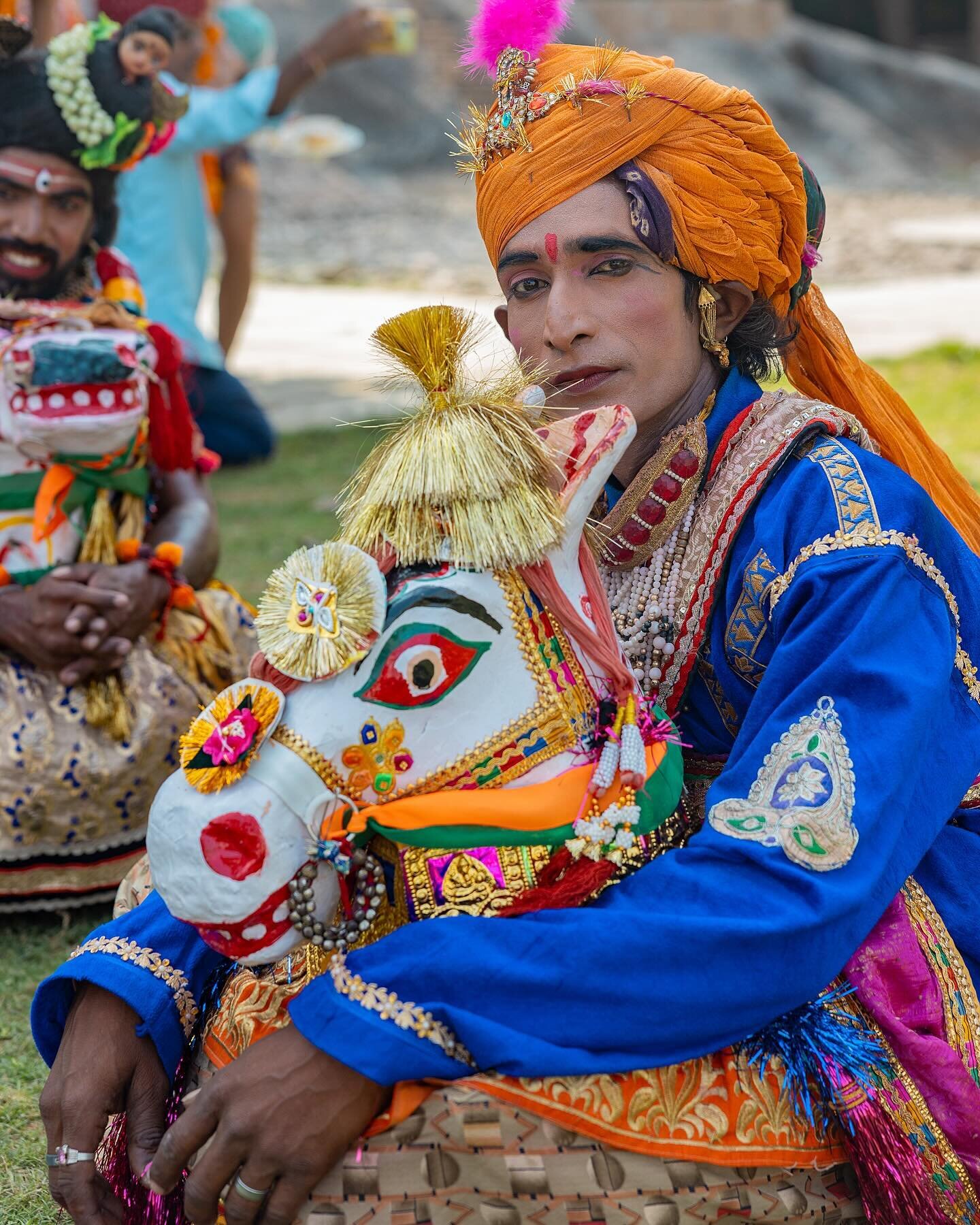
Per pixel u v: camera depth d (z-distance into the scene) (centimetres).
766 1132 140
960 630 157
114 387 261
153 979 155
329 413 724
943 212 1898
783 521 155
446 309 144
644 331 160
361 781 140
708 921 134
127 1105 154
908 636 149
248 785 136
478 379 147
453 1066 134
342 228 1709
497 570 141
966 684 156
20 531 267
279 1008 149
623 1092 136
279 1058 134
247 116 501
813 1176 144
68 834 264
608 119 157
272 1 2194
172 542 280
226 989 156
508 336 172
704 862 140
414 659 138
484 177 166
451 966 133
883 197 2152
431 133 2216
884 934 148
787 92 2555
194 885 135
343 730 138
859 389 176
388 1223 136
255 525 500
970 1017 153
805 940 136
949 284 1205
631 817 141
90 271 274
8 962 250
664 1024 135
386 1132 135
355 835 140
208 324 1014
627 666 149
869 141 2516
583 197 158
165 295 547
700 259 159
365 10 497
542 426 147
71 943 259
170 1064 155
